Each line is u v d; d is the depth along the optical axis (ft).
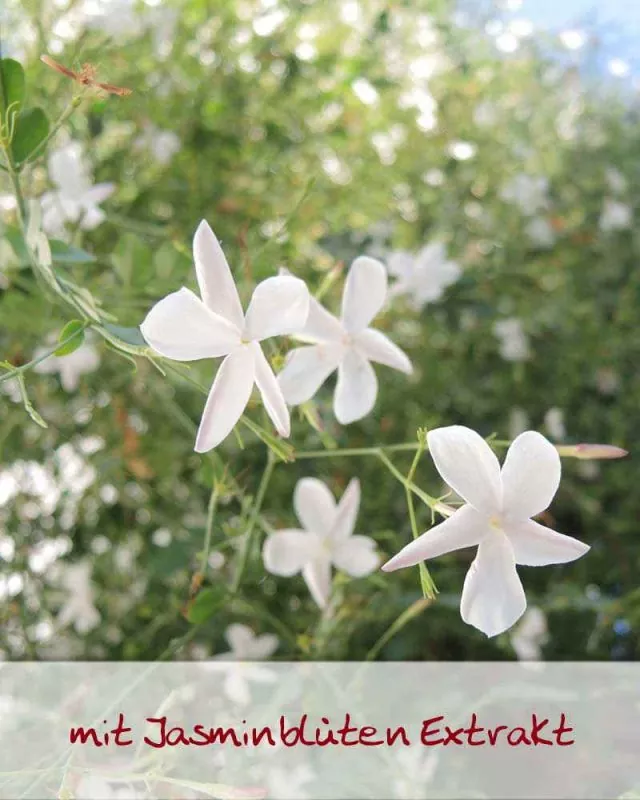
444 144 1.72
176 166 1.38
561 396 1.47
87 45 1.23
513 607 0.71
